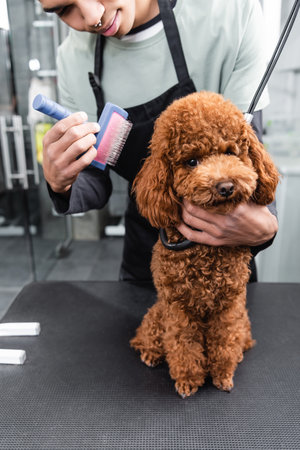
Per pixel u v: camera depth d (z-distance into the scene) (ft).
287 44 7.56
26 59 7.65
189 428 1.91
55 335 2.79
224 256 2.07
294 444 1.81
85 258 9.27
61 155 2.08
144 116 2.91
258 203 2.16
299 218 6.41
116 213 9.77
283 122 8.39
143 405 2.08
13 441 1.86
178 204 2.09
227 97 2.83
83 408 2.07
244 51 2.79
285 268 6.76
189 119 1.90
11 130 7.29
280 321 2.88
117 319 2.99
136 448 1.81
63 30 8.16
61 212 2.57
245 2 2.76
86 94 3.17
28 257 8.37
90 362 2.47
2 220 11.06
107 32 2.42
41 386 2.25
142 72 2.89
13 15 7.16
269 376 2.29
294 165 6.45
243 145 2.00
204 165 1.85
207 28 2.73
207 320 2.31
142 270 3.69
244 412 2.01
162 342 2.37
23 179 7.66
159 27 2.82
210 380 2.28
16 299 3.30
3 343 2.70
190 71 2.82
